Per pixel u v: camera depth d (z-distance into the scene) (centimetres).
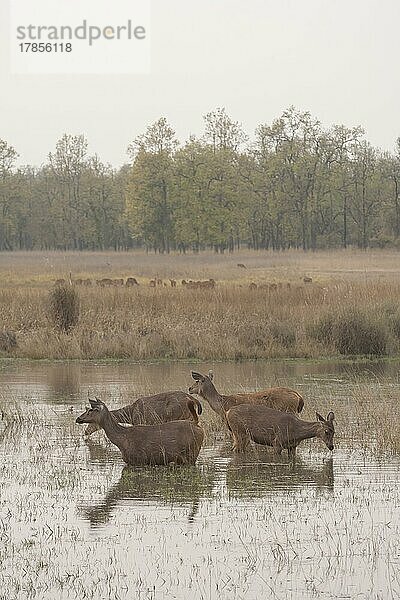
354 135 17888
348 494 2134
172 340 4725
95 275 11038
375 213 18588
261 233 19100
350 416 2970
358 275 10262
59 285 5462
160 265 13025
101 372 4097
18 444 2667
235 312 5300
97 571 1642
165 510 2014
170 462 2406
